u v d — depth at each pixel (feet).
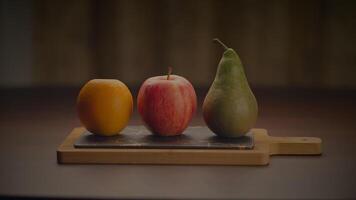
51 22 7.78
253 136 3.93
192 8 7.77
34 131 4.42
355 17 7.52
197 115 4.93
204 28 7.79
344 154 3.87
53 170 3.59
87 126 3.93
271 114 4.96
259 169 3.59
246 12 7.69
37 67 7.84
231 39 7.76
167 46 7.86
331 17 7.56
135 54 7.89
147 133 4.01
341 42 7.59
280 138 3.93
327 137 4.25
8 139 4.23
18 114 4.97
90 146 3.75
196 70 7.87
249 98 3.83
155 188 3.29
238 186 3.32
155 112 3.84
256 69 7.76
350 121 4.70
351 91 5.90
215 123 3.83
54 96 5.67
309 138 3.93
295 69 7.70
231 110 3.78
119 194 3.21
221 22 7.75
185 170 3.57
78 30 7.82
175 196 3.18
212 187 3.30
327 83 7.68
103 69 7.91
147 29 7.84
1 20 7.68
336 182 3.37
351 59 7.60
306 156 3.84
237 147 3.70
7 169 3.61
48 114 4.96
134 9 7.81
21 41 7.75
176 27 7.81
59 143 4.12
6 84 7.80
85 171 3.57
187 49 7.84
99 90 3.88
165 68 7.90
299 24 7.63
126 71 7.91
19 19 7.72
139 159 3.68
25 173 3.54
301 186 3.32
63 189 3.29
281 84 7.75
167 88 3.84
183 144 3.75
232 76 3.81
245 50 7.75
